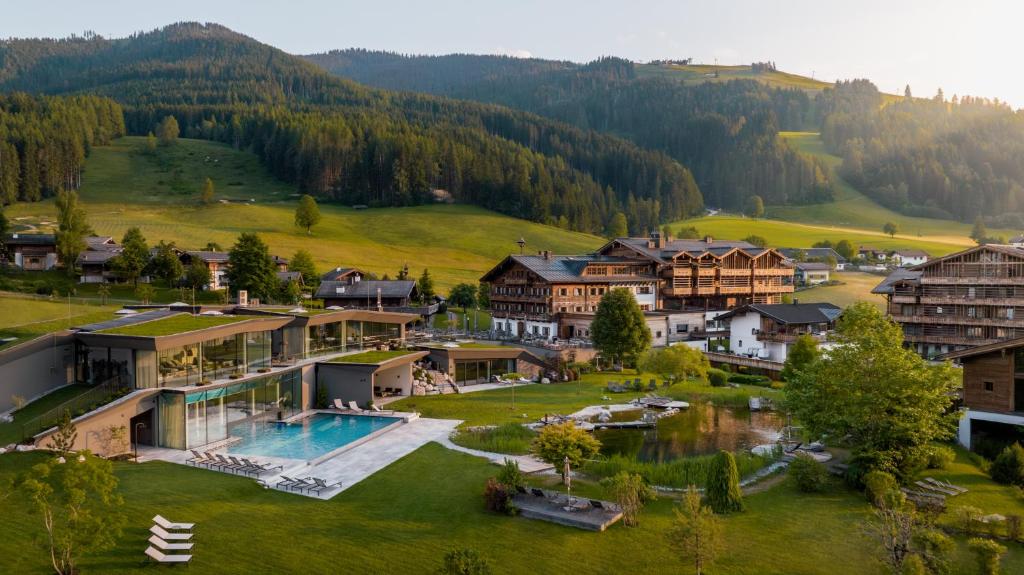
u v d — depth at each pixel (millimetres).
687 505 27000
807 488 35781
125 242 108438
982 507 33938
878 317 44219
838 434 38000
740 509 32812
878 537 27562
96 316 67562
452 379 68375
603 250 113812
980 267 79500
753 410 58719
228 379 47406
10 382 41188
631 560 27438
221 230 171750
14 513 28469
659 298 106125
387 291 112375
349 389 57031
